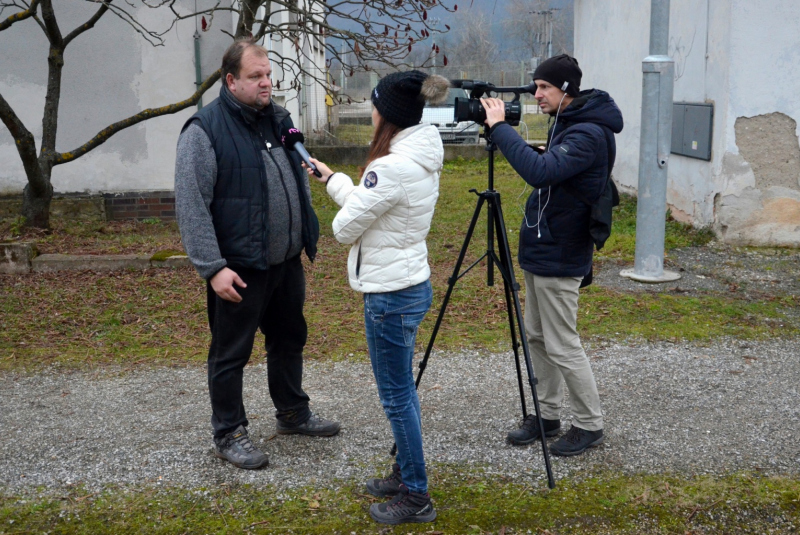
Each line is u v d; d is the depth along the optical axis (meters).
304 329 3.72
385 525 3.01
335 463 3.53
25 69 8.97
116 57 9.02
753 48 7.46
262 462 3.46
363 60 7.59
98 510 3.13
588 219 3.34
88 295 6.20
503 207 10.06
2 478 3.40
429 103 2.82
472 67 17.80
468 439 3.77
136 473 3.44
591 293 6.25
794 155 7.64
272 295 3.61
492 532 2.96
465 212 9.88
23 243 6.83
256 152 3.31
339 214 2.85
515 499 3.17
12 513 3.10
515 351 3.66
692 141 8.37
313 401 4.29
